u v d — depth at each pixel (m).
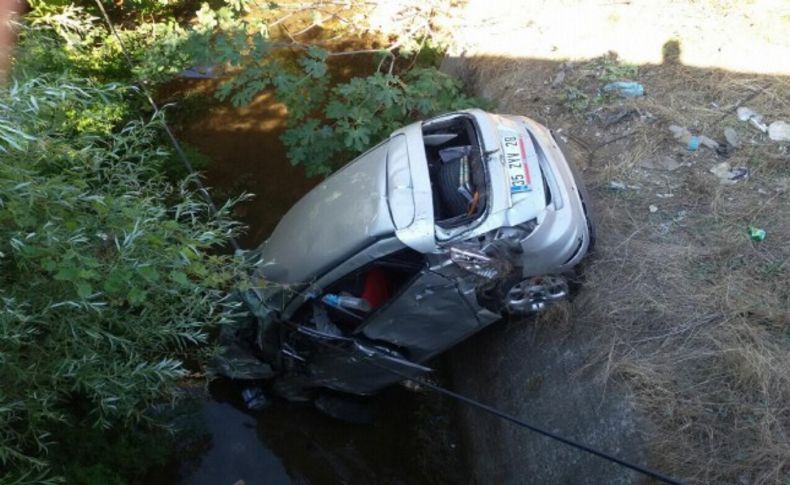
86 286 2.58
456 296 3.88
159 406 4.48
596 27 6.03
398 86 6.17
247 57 5.44
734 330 3.72
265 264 4.09
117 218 2.89
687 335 3.78
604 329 3.93
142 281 2.98
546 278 4.08
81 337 3.11
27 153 2.77
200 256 3.08
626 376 3.66
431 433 4.78
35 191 2.59
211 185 6.11
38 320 2.90
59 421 3.73
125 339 3.19
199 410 4.82
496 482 4.14
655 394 3.53
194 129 6.57
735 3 5.88
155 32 6.38
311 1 7.57
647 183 4.70
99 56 6.20
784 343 3.65
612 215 4.50
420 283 3.80
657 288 4.04
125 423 3.79
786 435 3.27
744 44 5.52
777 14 5.71
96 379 3.16
